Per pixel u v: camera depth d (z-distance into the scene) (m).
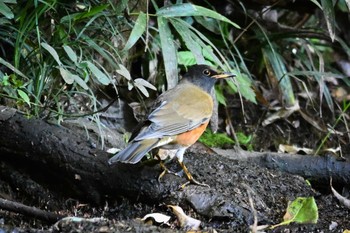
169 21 12.16
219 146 12.96
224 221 9.08
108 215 9.48
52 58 10.57
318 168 11.52
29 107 10.60
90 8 10.54
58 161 9.68
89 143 9.81
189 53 13.10
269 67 14.82
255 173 10.23
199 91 10.20
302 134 14.52
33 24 10.66
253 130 14.33
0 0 9.90
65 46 9.74
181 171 9.84
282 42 15.59
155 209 9.43
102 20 11.63
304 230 9.09
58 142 9.73
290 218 9.23
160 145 9.32
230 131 13.98
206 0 14.55
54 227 8.20
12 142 9.85
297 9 14.94
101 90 12.05
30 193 9.93
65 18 10.61
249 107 14.80
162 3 13.38
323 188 11.66
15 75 10.29
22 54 10.96
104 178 9.55
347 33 16.66
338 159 11.54
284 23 16.09
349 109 15.72
